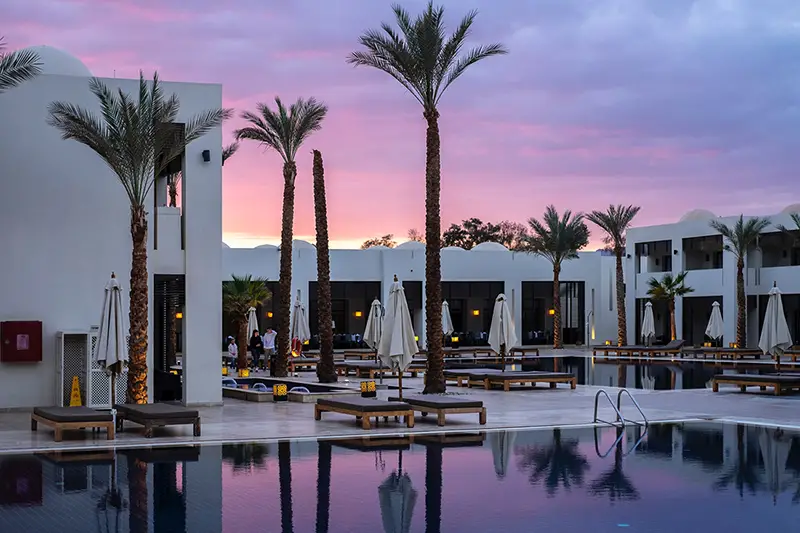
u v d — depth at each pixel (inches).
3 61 768.9
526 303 2346.2
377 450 599.2
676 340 1893.5
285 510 417.4
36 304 832.3
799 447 608.1
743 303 1914.4
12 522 393.7
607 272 2425.0
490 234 3991.1
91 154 853.8
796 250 2053.4
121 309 725.3
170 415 649.0
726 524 390.3
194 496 448.5
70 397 818.8
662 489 466.3
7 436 659.4
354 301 2203.5
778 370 1282.0
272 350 1450.5
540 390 1082.1
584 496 449.1
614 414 802.2
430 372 976.9
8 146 829.2
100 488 468.8
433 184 971.9
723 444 622.5
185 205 884.6
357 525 388.5
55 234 840.3
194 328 884.0
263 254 2080.5
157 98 788.0
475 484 480.4
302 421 756.0
